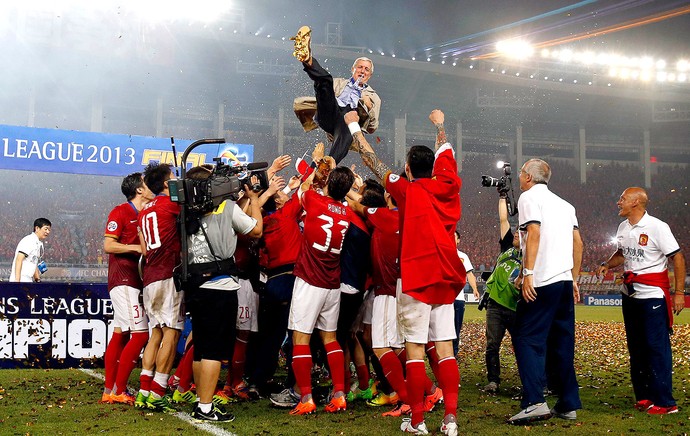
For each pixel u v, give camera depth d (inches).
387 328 195.0
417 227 173.9
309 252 205.8
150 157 398.0
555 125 1995.6
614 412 211.0
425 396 213.5
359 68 228.2
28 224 1256.2
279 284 229.3
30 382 257.8
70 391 237.9
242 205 212.8
